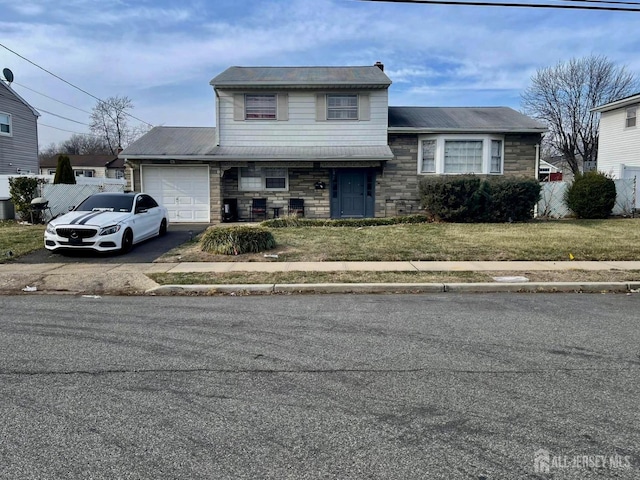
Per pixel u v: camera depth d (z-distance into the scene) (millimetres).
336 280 8891
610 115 28578
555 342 5492
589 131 43625
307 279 8961
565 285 8617
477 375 4488
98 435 3365
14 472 2918
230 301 7727
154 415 3670
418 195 19469
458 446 3230
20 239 13422
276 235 14180
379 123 19344
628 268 9969
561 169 52781
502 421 3584
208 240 11875
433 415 3678
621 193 20391
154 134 21297
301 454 3127
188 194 19375
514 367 4695
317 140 19500
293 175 19578
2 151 26047
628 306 7332
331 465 3002
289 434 3387
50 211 18406
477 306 7316
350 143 19469
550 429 3463
